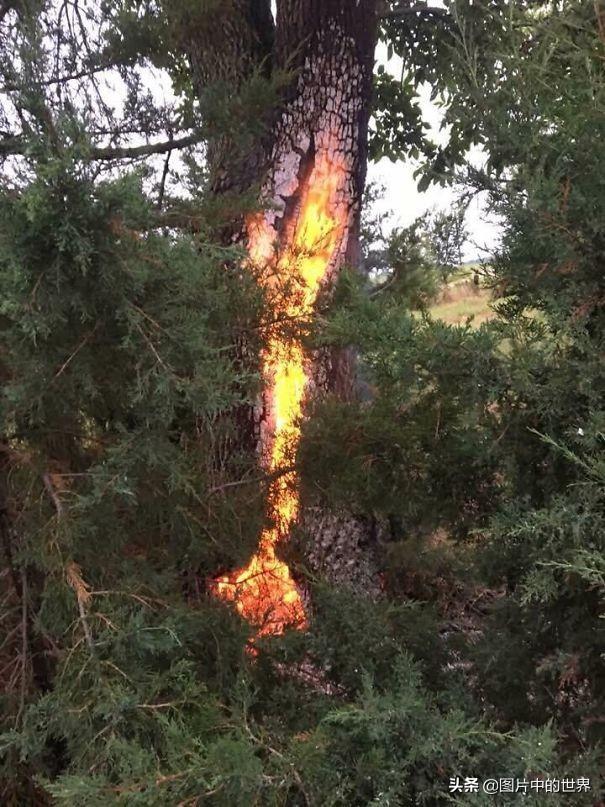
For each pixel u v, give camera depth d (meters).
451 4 1.89
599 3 1.72
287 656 2.21
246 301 2.43
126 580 2.02
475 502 2.16
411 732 1.69
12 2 2.08
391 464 2.36
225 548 2.56
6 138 1.97
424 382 1.88
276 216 3.25
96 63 2.55
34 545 1.99
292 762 1.66
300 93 3.26
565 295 1.64
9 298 1.54
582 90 1.67
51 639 2.22
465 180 1.77
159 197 2.59
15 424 2.02
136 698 1.70
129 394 1.76
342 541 3.57
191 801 1.56
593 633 1.77
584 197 1.58
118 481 1.80
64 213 1.51
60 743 2.25
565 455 1.65
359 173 3.43
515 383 1.64
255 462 3.04
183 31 2.88
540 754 1.53
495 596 2.83
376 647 2.04
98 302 1.75
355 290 2.30
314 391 3.16
